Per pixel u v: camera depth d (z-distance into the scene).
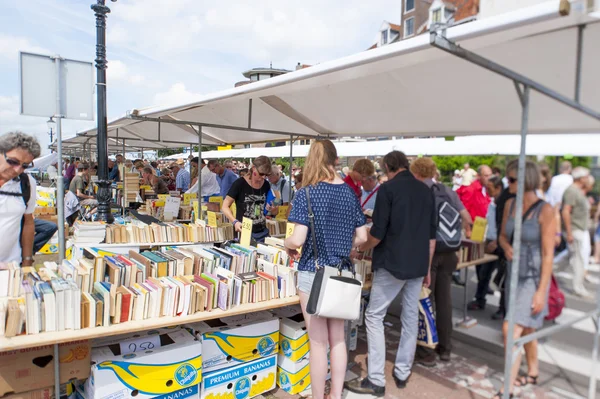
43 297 2.00
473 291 3.18
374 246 2.79
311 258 2.38
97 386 2.14
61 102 3.27
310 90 3.03
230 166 10.77
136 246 3.99
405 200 2.63
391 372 3.20
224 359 2.62
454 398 2.78
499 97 2.48
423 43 1.58
